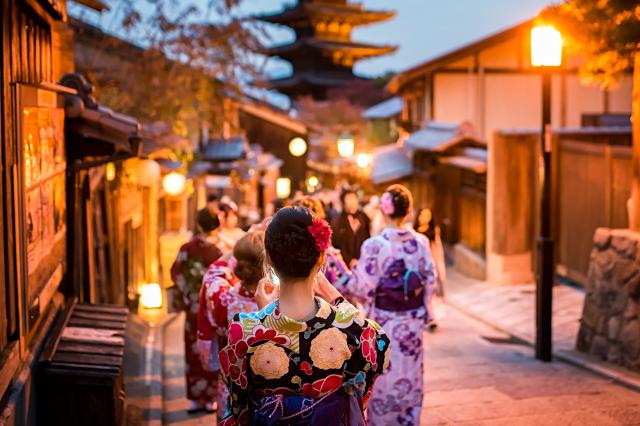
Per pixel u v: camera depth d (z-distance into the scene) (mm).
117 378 5602
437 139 21859
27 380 4852
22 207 4961
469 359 9773
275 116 30969
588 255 14406
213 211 7359
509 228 16016
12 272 4797
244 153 21766
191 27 16875
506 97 25969
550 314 9547
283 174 32719
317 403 2998
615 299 8984
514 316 13109
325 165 41250
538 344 9625
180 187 15398
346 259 9398
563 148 15422
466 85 26031
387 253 5855
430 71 26047
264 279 3623
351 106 66938
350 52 76375
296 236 2971
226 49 16938
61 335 6066
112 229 12383
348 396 3080
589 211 14336
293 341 2973
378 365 3080
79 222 7777
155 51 16562
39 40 6418
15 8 5125
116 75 16812
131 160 12812
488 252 16625
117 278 12688
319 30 77500
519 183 16047
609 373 8453
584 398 7391
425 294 5969
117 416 5672
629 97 25797
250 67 17469
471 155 18812
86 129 7508
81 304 7238
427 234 11398
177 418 7195
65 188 7406
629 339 8648
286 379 2975
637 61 9016
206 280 5914
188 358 7297
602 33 8461
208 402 7324
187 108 17406
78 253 7641
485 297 15008
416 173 26047
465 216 19828
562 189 15500
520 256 16109
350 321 3039
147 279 15914
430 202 23547
